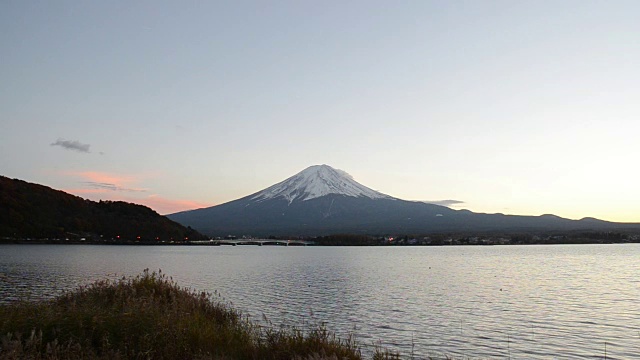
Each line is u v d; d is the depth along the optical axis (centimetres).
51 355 1138
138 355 1197
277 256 14338
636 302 4003
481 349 2389
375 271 7812
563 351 2361
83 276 5606
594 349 2398
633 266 8656
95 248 15150
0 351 1111
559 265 9138
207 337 1419
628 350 2377
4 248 12962
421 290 4925
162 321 1413
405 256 14200
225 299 4084
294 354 1325
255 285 5397
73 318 1384
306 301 4031
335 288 5106
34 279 5184
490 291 4841
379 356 1777
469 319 3197
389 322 3069
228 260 11500
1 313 1395
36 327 1308
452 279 6259
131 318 1407
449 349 2380
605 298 4272
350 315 3325
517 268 8381
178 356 1278
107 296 1998
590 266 8750
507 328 2888
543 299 4206
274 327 2567
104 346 1223
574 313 3447
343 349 1423
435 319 3186
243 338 1512
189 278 6297
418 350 2347
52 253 11288
